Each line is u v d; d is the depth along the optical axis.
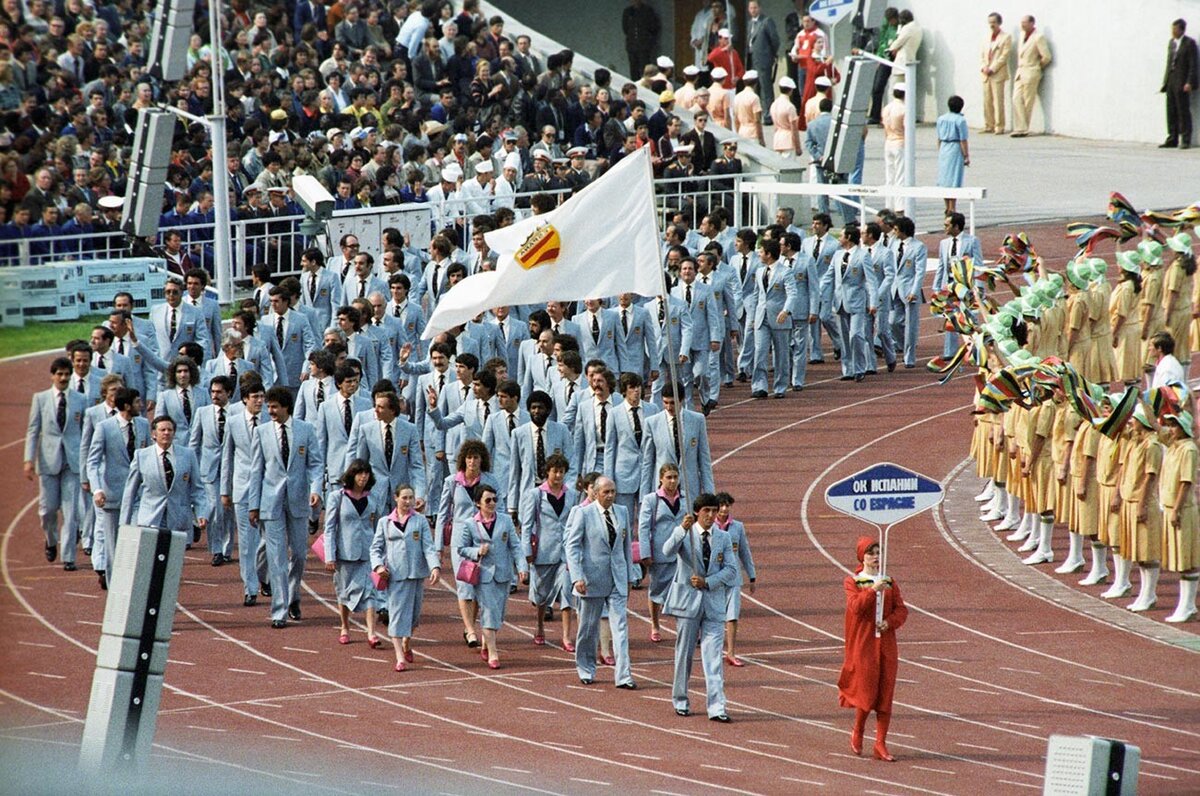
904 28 115.81
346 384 52.31
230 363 57.28
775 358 70.88
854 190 82.88
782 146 98.38
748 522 57.06
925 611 49.50
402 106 87.44
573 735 39.25
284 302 61.16
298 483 47.53
